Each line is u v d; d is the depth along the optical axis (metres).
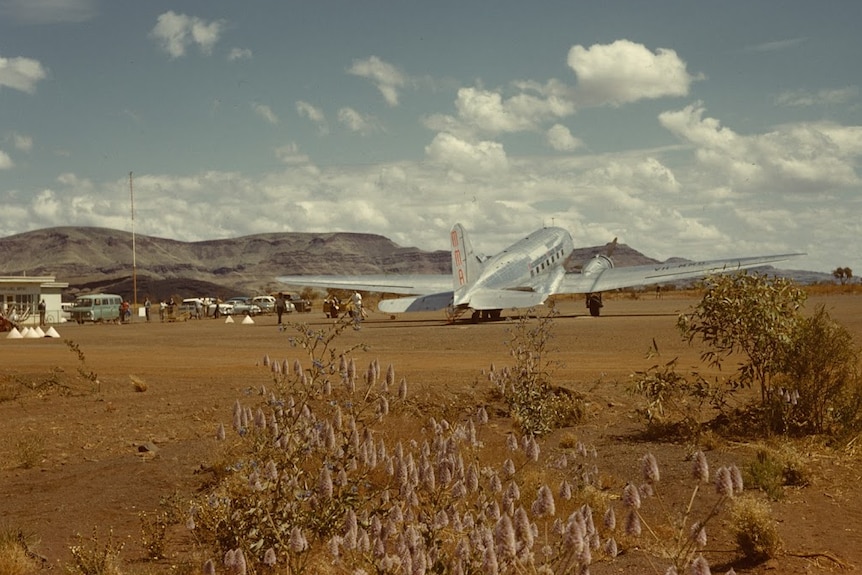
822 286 108.56
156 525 8.41
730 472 4.53
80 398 18.41
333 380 17.73
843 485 9.60
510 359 25.25
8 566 7.12
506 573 4.74
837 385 12.52
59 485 10.56
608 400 16.20
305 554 6.25
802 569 6.93
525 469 9.64
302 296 99.75
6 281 70.56
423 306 47.00
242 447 11.38
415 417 13.94
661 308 63.16
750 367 13.53
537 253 52.84
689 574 4.70
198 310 79.38
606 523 4.73
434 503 5.76
